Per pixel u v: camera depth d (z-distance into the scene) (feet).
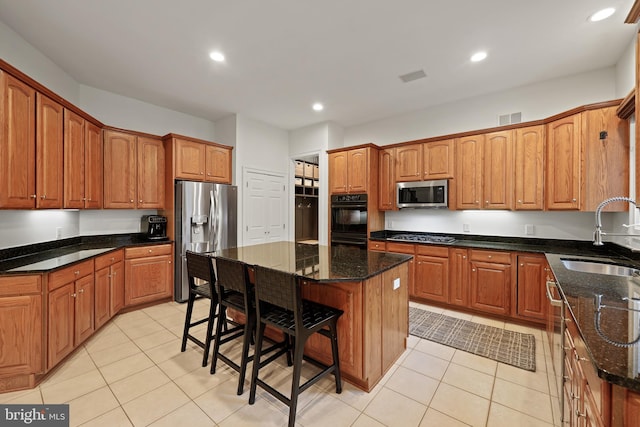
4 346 6.22
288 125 16.25
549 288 6.92
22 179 6.80
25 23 7.34
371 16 7.14
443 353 8.00
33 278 6.45
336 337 6.26
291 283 5.37
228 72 10.09
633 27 7.46
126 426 5.32
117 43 8.28
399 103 12.95
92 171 10.03
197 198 12.52
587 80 9.90
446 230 13.14
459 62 9.36
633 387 2.35
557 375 6.12
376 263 7.04
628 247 7.96
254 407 5.86
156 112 13.26
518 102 11.20
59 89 9.68
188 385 6.56
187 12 6.97
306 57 9.08
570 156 8.99
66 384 6.56
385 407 5.85
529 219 11.14
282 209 16.94
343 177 14.47
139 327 9.67
